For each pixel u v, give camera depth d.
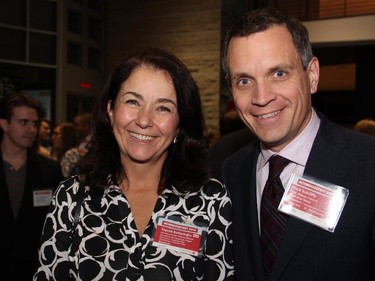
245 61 1.34
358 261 1.26
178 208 1.54
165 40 7.05
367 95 6.28
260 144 1.57
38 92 7.53
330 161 1.37
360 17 5.42
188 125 1.60
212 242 1.52
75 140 4.54
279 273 1.33
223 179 1.71
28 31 7.34
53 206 1.53
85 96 7.95
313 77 1.44
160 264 1.46
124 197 1.53
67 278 1.48
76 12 7.76
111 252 1.47
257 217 1.48
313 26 5.68
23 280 2.60
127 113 1.49
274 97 1.33
